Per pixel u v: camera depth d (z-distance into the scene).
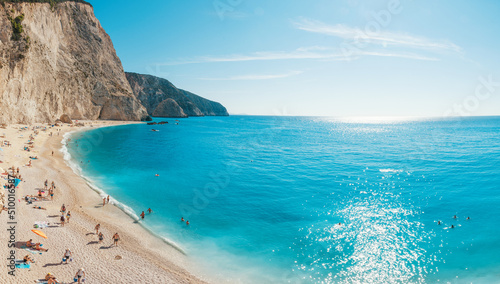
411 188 36.88
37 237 19.44
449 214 27.70
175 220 26.20
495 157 57.50
